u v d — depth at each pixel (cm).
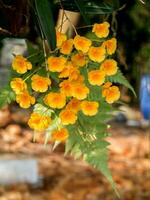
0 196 537
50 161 652
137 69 309
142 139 776
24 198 541
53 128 117
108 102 117
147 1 142
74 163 655
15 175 565
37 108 117
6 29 131
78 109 115
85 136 117
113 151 744
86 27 125
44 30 116
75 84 114
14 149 687
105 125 118
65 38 119
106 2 134
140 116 901
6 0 129
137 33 407
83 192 571
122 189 593
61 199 555
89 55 116
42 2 116
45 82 114
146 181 624
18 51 134
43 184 576
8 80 119
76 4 123
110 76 121
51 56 116
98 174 618
